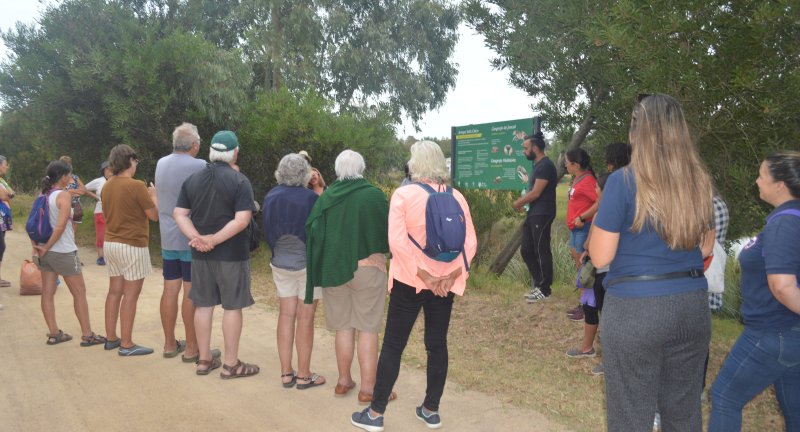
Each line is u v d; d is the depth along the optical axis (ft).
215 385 14.76
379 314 13.44
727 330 20.98
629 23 15.21
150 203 16.66
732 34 14.05
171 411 13.10
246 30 69.67
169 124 40.68
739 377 9.21
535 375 15.48
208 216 14.46
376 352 13.55
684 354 7.59
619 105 19.69
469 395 14.12
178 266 16.56
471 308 22.86
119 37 41.81
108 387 14.52
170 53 38.27
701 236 7.47
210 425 12.39
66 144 43.09
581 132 25.75
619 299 7.60
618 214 7.55
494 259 32.07
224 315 15.17
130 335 17.11
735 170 13.96
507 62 27.09
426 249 11.07
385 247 12.99
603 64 20.61
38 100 39.58
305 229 13.16
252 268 32.78
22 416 12.75
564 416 12.80
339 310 13.61
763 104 12.86
